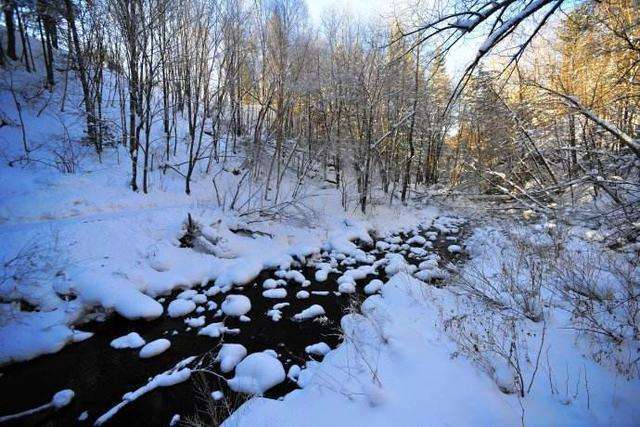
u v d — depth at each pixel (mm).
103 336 6551
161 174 13227
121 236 8734
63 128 13711
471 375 4027
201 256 9766
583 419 3400
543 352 4438
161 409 4812
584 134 8539
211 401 4852
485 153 13555
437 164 26156
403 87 16234
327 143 16766
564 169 10055
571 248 7422
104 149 13430
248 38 15312
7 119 12695
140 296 7141
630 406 3475
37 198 9539
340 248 12211
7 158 11055
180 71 14383
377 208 17312
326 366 4762
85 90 12961
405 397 3777
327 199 16562
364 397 3879
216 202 13055
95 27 13102
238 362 5820
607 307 4973
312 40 17453
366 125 16375
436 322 5371
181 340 6535
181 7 12602
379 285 8812
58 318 6387
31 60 17062
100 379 5465
